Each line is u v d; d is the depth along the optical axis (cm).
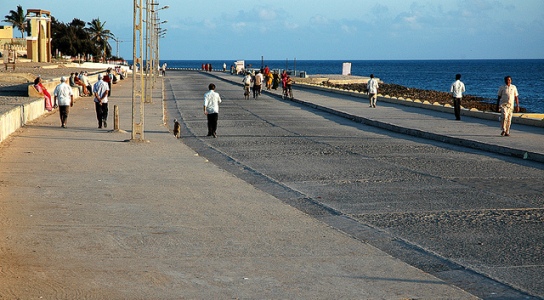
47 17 11275
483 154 1897
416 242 901
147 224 948
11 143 1883
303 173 1513
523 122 2695
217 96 2278
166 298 630
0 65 8631
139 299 625
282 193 1276
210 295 643
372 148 2005
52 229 900
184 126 2697
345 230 975
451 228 981
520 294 681
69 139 2023
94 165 1518
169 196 1172
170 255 788
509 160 1770
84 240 846
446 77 17475
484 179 1439
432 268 779
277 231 929
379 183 1379
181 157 1695
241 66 10838
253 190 1253
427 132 2334
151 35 4672
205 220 988
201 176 1404
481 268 776
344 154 1855
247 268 741
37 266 723
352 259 790
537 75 18062
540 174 1524
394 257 815
